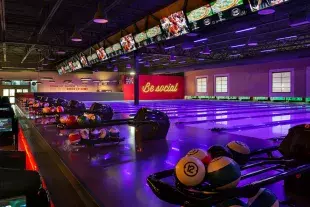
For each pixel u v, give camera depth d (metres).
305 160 1.88
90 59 13.12
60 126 3.95
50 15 7.73
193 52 15.85
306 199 1.79
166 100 20.03
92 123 3.79
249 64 16.44
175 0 7.34
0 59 18.94
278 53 14.07
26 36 12.18
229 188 1.33
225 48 14.45
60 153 3.13
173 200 1.34
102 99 18.39
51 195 1.99
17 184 1.04
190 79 22.11
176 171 1.38
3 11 7.27
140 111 4.04
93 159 2.88
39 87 20.72
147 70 24.06
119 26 10.40
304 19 6.07
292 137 2.03
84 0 7.34
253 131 5.58
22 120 6.53
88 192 1.96
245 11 4.57
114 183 2.15
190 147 3.48
